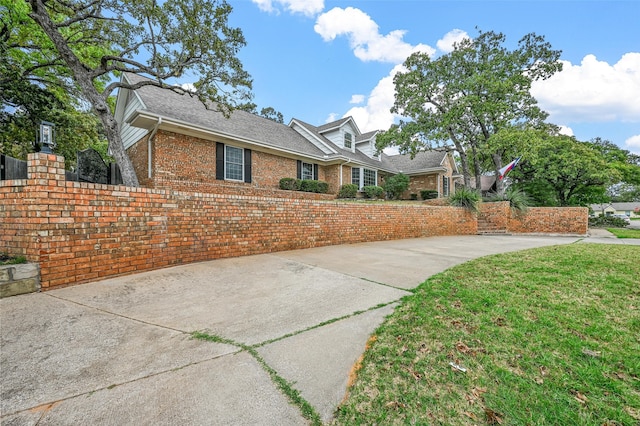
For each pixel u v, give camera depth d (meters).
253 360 2.18
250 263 5.23
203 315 3.02
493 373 2.05
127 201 4.24
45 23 6.86
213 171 11.45
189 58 7.90
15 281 3.26
